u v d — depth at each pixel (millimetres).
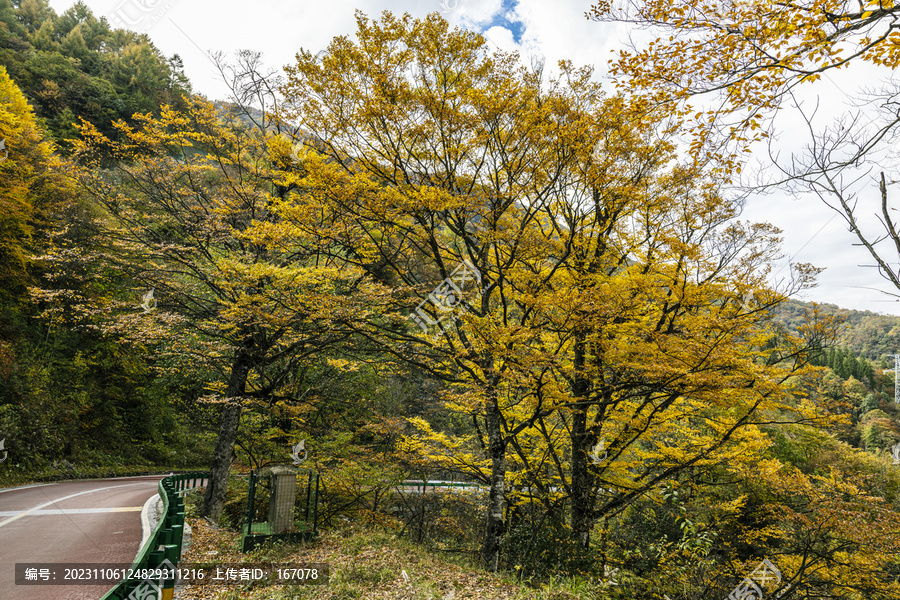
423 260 15320
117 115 36562
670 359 9422
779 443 22453
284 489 10164
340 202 10023
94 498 13711
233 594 6418
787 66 3930
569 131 9656
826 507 10648
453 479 19344
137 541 8445
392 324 14156
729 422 11641
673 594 10188
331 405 19078
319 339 13109
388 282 13375
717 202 10414
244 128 15141
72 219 13977
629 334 10164
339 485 14508
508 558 10531
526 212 12438
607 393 10891
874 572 10516
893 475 22156
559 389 10023
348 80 10039
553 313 10547
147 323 11906
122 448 26125
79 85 37219
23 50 43125
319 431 16578
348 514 15969
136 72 40625
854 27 3633
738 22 4016
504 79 9938
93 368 26516
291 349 13508
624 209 11859
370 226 12172
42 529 8992
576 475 11898
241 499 14695
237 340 13094
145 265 14234
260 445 17734
